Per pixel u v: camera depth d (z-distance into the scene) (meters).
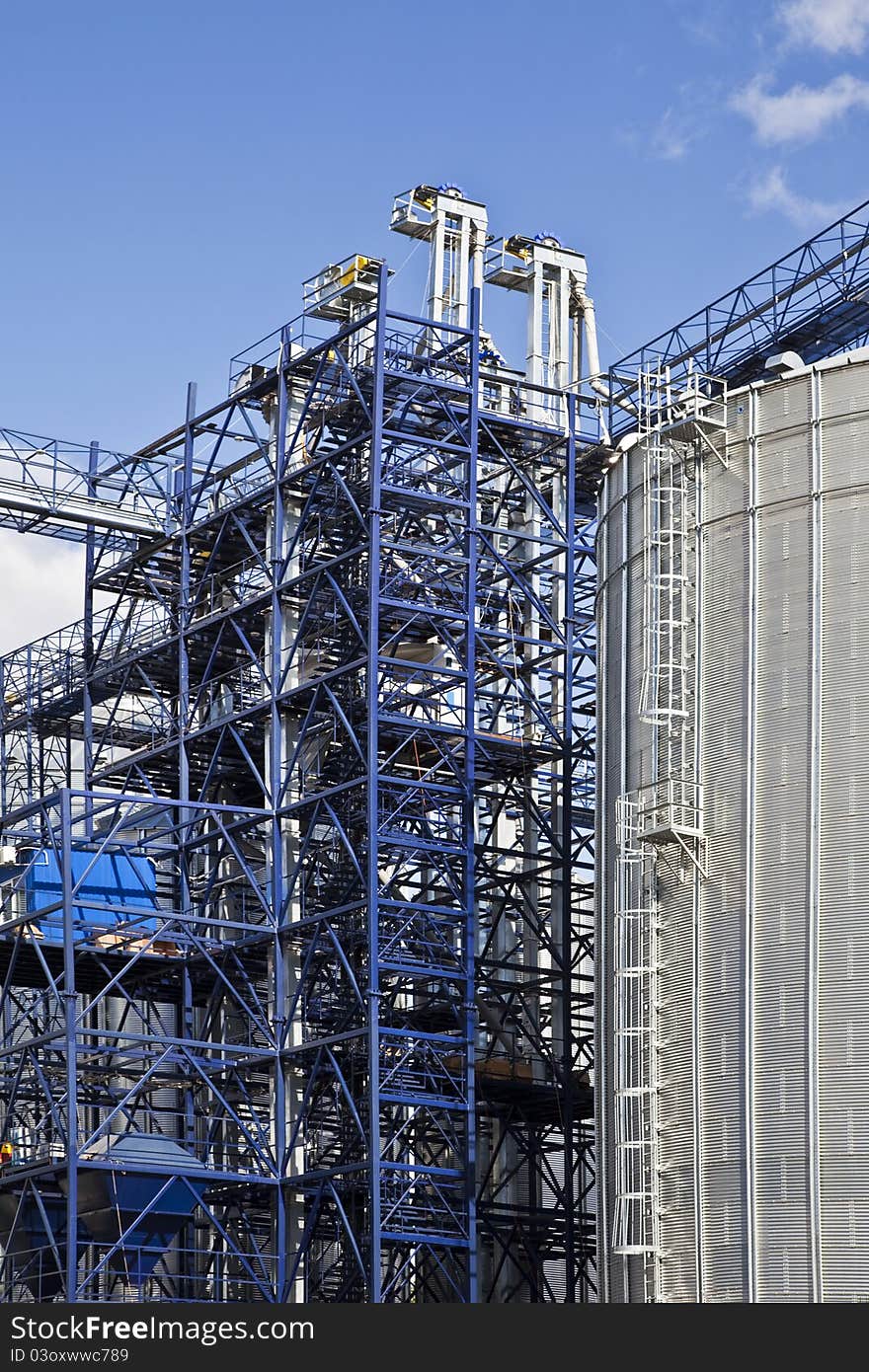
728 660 74.81
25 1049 84.81
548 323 106.38
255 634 96.31
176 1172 84.38
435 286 103.94
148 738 106.81
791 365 76.06
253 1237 90.81
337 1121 92.50
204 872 101.56
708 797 74.50
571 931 92.44
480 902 101.38
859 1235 67.56
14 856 92.12
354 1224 87.50
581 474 98.50
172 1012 104.81
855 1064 68.81
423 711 95.88
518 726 97.19
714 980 72.88
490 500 98.94
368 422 90.94
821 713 72.00
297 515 94.31
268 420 97.00
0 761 113.06
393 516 90.19
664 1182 73.12
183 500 99.50
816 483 73.75
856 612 71.94
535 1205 94.81
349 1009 88.38
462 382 95.06
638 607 79.25
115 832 88.06
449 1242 84.00
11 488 98.56
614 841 78.69
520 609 98.38
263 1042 92.94
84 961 91.94
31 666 111.75
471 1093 85.62
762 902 72.00
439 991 89.38
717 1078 72.00
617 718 79.69
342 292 95.19
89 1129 97.38
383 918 88.69
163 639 99.81
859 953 69.50
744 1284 69.69
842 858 70.50
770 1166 69.88
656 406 80.06
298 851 90.69
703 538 76.62
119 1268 84.94
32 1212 86.44
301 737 89.81
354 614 88.44
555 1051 93.38
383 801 90.69
